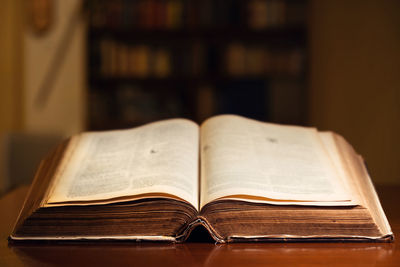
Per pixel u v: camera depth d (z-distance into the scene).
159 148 0.93
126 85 3.92
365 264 0.74
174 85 3.88
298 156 0.92
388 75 2.55
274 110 3.69
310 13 3.39
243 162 0.89
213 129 0.98
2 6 3.80
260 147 0.94
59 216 0.82
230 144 0.93
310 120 3.36
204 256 0.77
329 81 3.04
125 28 3.72
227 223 0.81
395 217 0.95
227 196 0.82
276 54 3.66
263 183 0.85
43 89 4.12
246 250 0.79
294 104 3.69
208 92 3.74
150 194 0.82
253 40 3.84
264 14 3.67
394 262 0.75
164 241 0.81
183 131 0.97
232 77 3.70
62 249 0.79
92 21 3.74
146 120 3.76
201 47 3.72
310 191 0.84
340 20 2.92
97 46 3.75
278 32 3.73
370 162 2.59
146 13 3.71
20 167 2.88
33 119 4.14
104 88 3.91
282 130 1.01
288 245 0.80
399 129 2.47
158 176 0.85
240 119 1.02
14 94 3.92
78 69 4.11
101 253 0.78
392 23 2.55
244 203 0.82
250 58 3.68
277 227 0.81
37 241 0.81
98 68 3.73
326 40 3.09
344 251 0.78
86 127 3.77
